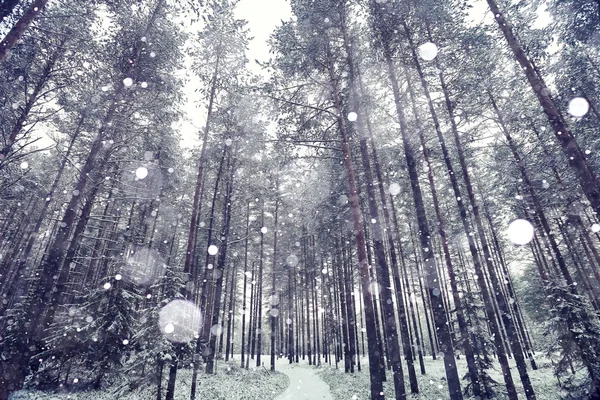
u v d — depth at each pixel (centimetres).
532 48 1352
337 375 2102
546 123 1609
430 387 1449
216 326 1939
